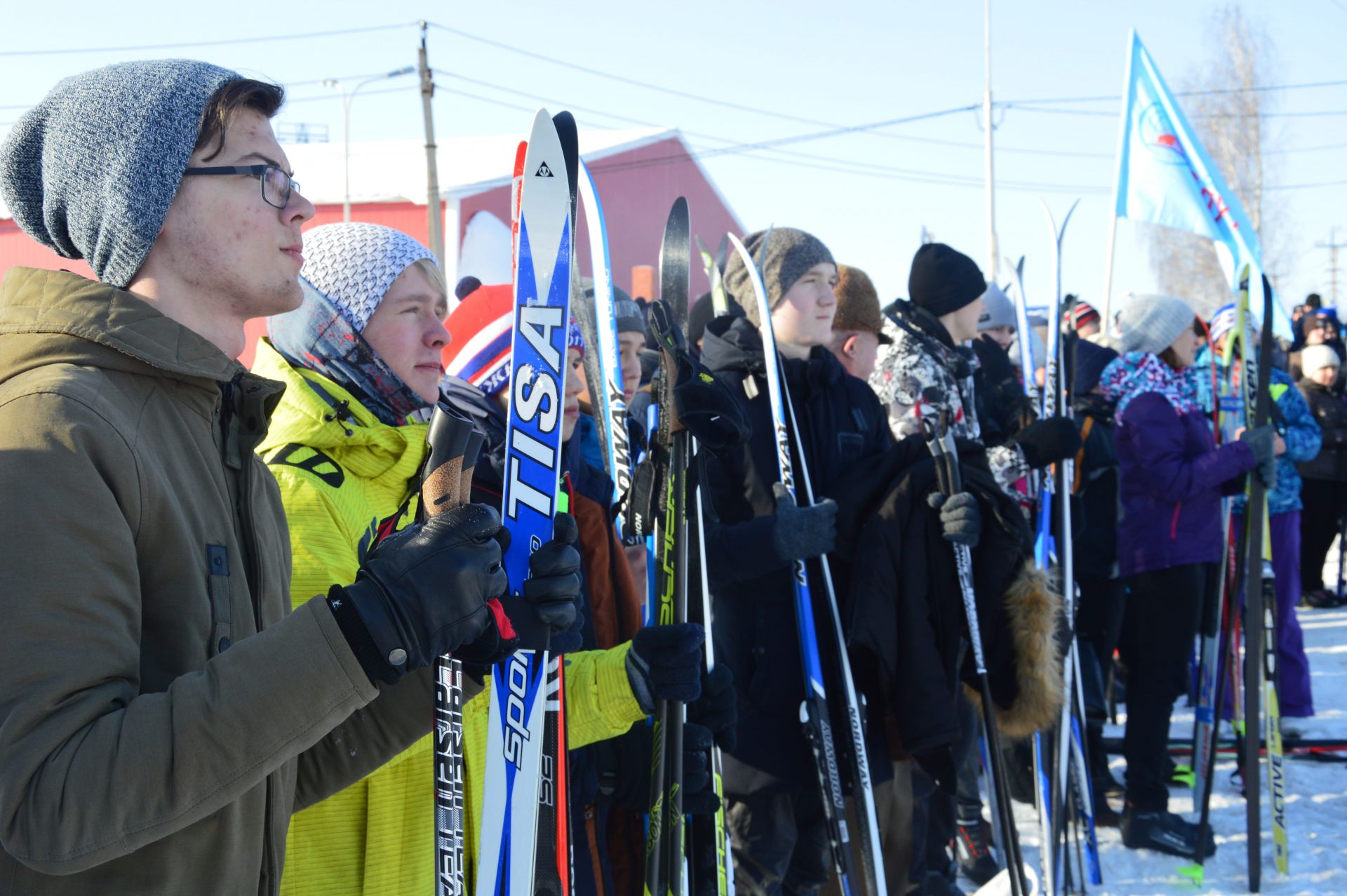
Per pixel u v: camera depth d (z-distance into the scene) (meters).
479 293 2.18
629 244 24.38
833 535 2.47
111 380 1.02
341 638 0.95
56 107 1.10
